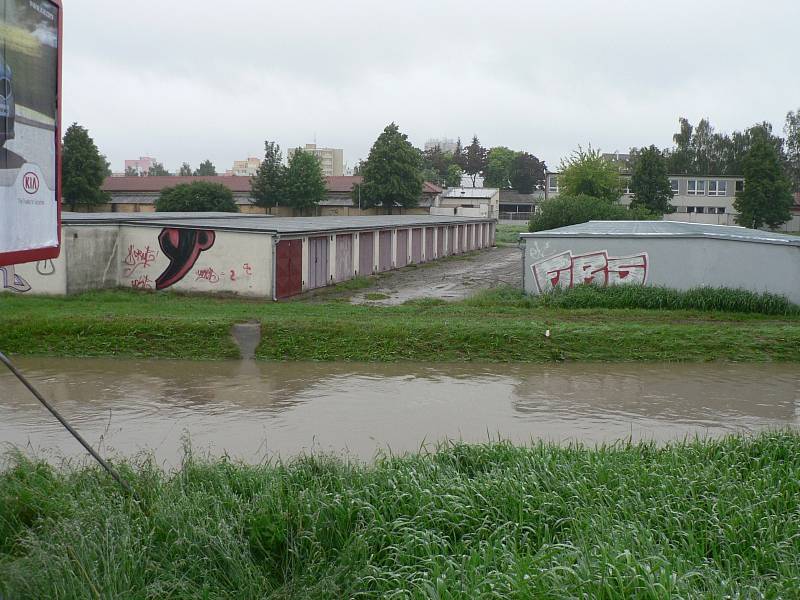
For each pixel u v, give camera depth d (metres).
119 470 9.37
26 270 28.83
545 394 16.72
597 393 16.83
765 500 8.95
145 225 30.77
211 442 12.98
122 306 26.20
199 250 30.20
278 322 21.98
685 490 9.34
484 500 8.88
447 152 169.50
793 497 9.17
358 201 83.94
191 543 7.70
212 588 7.33
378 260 42.56
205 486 9.38
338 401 15.93
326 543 8.22
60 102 8.92
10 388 16.78
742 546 8.11
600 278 29.66
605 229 33.97
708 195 91.69
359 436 13.45
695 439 11.90
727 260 28.19
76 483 8.93
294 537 8.25
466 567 7.34
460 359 20.22
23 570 6.66
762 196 80.56
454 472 9.88
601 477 9.70
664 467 10.24
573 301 27.55
